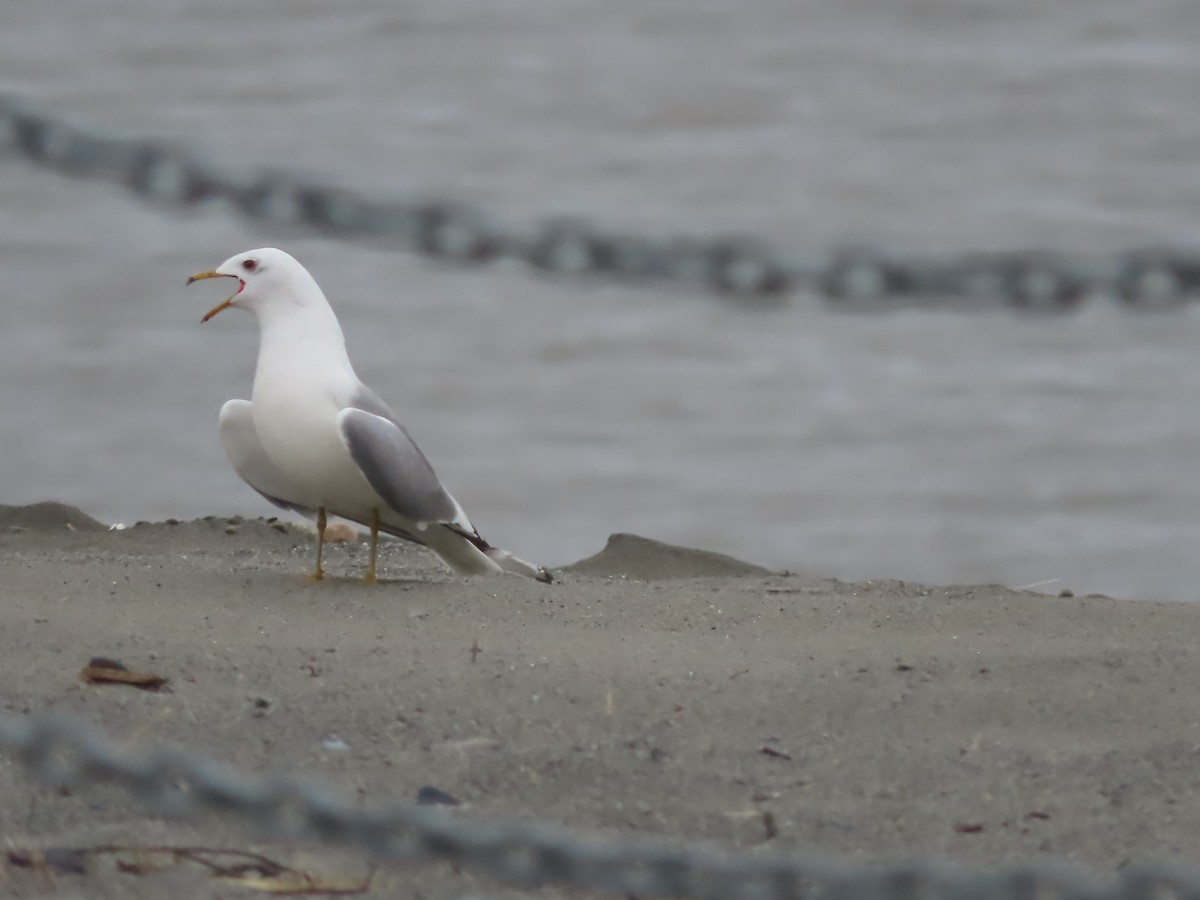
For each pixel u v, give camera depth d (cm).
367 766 1047
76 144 768
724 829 977
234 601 1390
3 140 764
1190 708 1141
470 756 1062
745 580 1559
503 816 980
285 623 1323
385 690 1160
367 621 1339
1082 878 834
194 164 754
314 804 872
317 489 1475
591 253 711
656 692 1167
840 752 1079
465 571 1558
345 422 1433
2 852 916
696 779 1040
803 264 681
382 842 864
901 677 1203
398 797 1005
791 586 1513
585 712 1132
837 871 841
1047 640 1301
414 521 1466
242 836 960
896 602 1426
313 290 1484
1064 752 1076
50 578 1445
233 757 1051
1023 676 1203
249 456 1545
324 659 1222
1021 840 962
